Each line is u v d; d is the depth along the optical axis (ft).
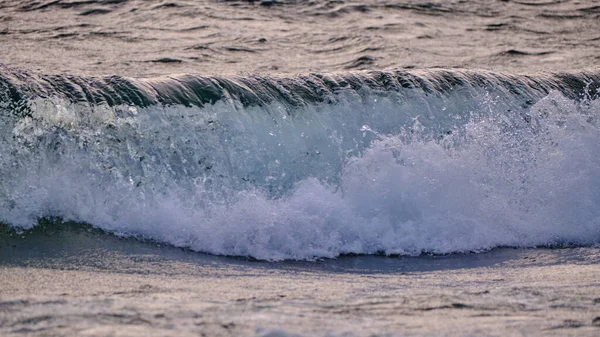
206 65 125.39
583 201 87.56
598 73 109.29
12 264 65.46
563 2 186.70
